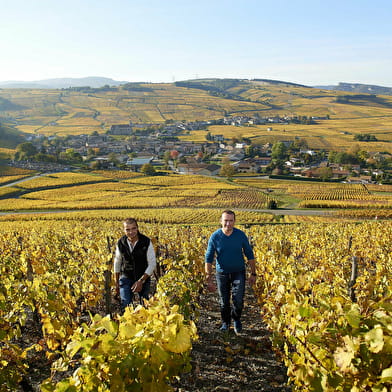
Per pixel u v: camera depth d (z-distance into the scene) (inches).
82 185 3444.9
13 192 3048.7
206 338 229.8
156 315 118.5
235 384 171.9
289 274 230.7
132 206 2463.1
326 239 553.9
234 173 4195.4
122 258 214.4
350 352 98.1
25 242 556.1
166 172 4328.3
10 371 150.6
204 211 2128.4
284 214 2113.7
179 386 169.6
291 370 143.6
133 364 94.0
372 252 445.7
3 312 207.8
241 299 224.5
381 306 107.7
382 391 91.3
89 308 275.7
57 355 203.0
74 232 721.0
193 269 315.6
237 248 222.5
